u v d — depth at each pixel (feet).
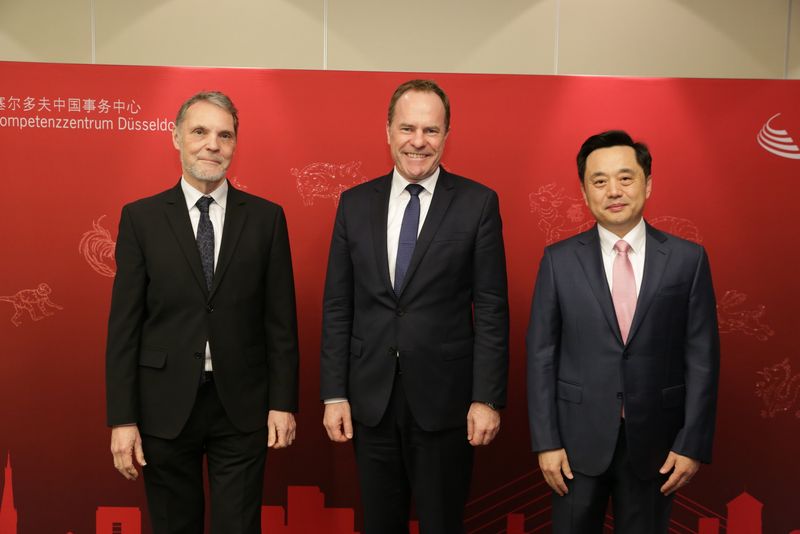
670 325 6.88
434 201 7.49
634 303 6.93
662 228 9.65
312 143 9.62
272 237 7.67
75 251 9.55
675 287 6.89
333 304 7.77
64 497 9.66
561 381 7.07
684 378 7.04
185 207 7.40
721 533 9.74
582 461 6.86
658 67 10.39
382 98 9.61
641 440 6.73
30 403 9.61
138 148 9.53
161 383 7.20
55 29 10.32
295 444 9.80
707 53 10.43
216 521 7.39
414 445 7.43
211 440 7.52
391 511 7.70
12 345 9.56
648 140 9.61
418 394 7.25
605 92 9.61
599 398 6.81
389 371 7.32
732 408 9.69
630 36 10.38
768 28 10.47
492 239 7.43
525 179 9.67
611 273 7.11
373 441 7.51
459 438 7.46
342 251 7.77
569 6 10.48
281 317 7.66
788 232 9.59
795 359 9.65
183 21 10.40
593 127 9.62
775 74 10.37
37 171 9.48
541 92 9.62
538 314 7.23
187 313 7.22
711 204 9.61
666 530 6.98
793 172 9.56
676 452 6.76
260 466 7.53
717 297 9.63
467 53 10.43
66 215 9.53
